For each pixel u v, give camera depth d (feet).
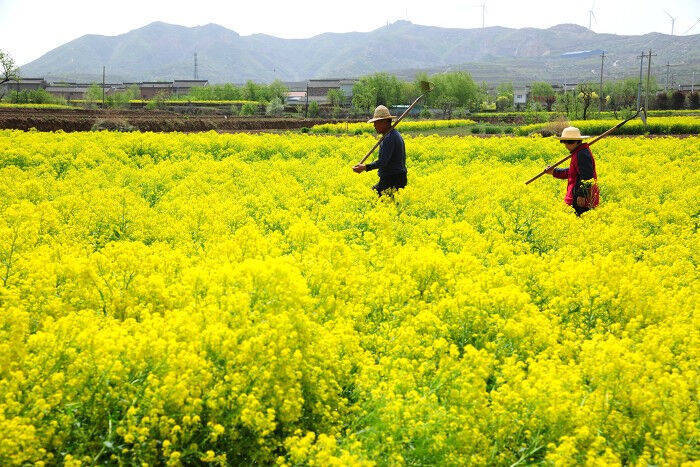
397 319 18.79
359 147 74.64
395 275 20.31
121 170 52.34
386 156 38.50
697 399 13.97
